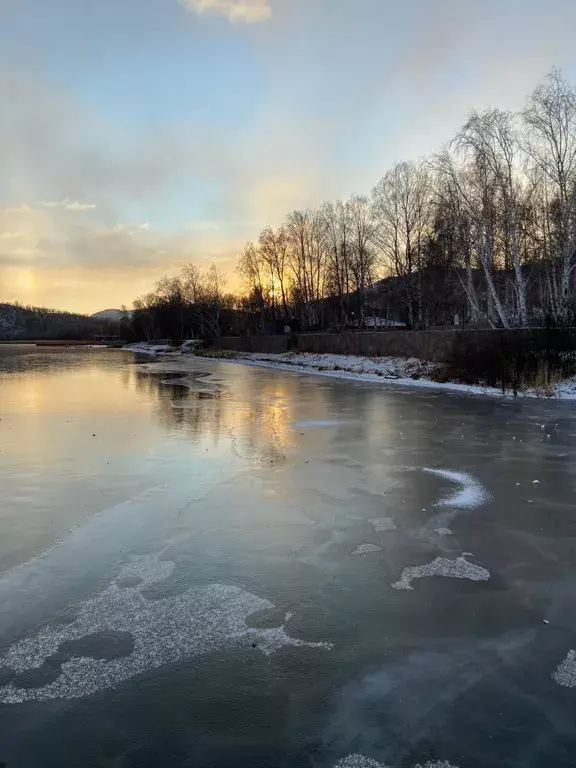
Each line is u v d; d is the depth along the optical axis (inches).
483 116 978.7
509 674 135.7
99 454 379.2
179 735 116.9
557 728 117.3
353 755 110.3
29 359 2048.5
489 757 109.4
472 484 300.2
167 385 924.6
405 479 311.3
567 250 907.4
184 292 3715.6
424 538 224.2
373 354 1279.5
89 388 872.3
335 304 2383.1
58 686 133.6
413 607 168.7
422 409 591.5
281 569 196.4
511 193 970.1
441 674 135.9
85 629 159.0
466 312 1749.5
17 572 196.1
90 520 247.8
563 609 167.0
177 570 196.5
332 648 147.7
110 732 118.2
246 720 121.0
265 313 2778.1
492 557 205.3
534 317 1198.3
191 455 375.6
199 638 153.4
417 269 1593.3
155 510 261.0
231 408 617.6
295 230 2388.0
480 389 760.3
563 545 216.2
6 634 157.0
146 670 139.4
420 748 112.1
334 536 227.1
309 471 330.6
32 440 430.3
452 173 1050.1
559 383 716.0
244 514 254.5
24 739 116.3
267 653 145.6
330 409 601.0
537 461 350.9
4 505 269.3
